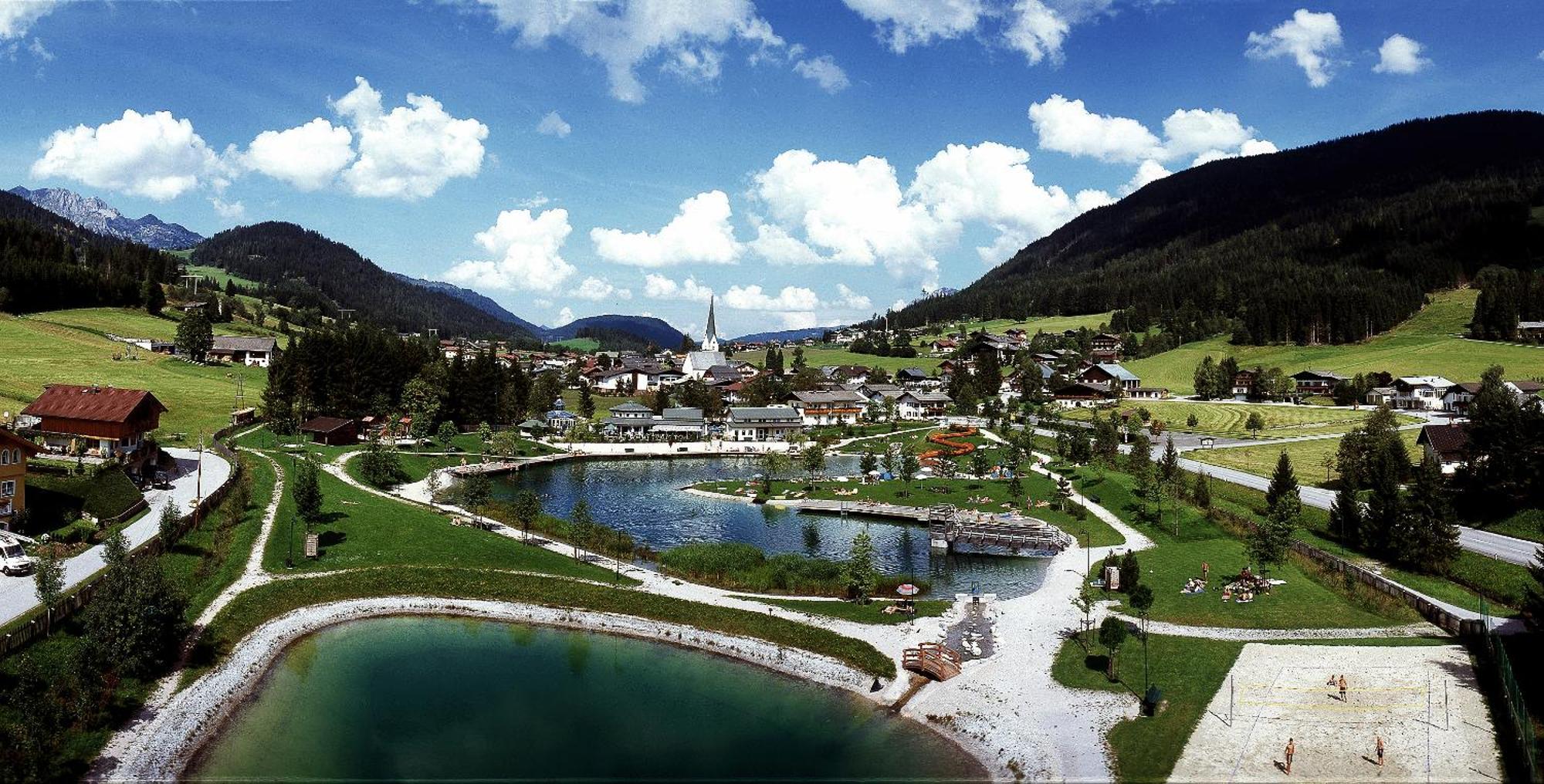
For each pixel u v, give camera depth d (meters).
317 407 171.50
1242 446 155.88
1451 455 111.69
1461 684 54.19
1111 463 143.25
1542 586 53.59
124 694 52.25
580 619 70.25
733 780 44.97
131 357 193.75
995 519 108.44
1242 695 53.19
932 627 67.38
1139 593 61.97
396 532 91.56
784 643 64.31
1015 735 49.41
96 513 81.38
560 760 47.25
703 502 127.88
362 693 55.97
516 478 147.88
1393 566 81.06
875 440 196.75
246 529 86.75
